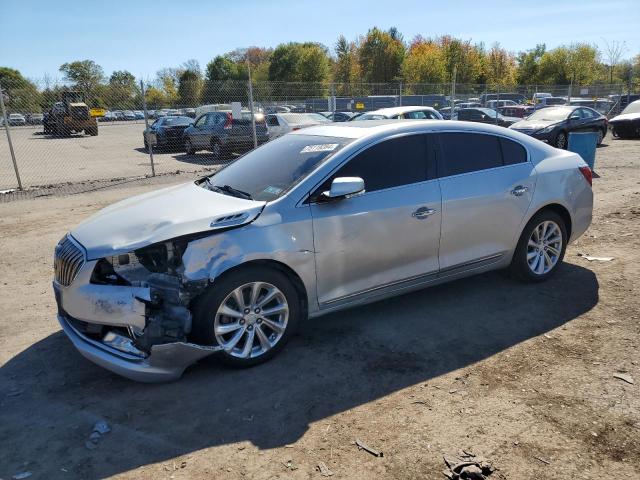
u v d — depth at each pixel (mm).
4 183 13102
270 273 3631
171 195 4266
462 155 4520
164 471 2693
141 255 3551
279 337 3766
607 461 2674
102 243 3480
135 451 2857
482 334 4137
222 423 3084
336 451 2807
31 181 13359
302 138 4637
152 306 3418
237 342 3615
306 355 3867
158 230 3486
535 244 5023
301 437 2934
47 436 3012
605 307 4562
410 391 3363
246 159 4762
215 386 3480
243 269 3543
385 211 4027
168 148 21375
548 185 4898
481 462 2668
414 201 4164
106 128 31516
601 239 6629
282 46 78625
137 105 17484
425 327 4293
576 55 62031
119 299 3332
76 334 3582
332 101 18906
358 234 3932
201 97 18359
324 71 74125
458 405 3191
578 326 4219
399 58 67500
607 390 3297
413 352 3883
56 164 17469
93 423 3127
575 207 5141
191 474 2664
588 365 3613
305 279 3787
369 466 2684
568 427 2947
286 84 18297
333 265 3881
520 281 5160
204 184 4566
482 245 4609
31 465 2768
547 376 3486
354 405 3229
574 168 5145
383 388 3408
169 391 3436
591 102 29312
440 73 57406
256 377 3580
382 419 3076
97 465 2756
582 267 5594
